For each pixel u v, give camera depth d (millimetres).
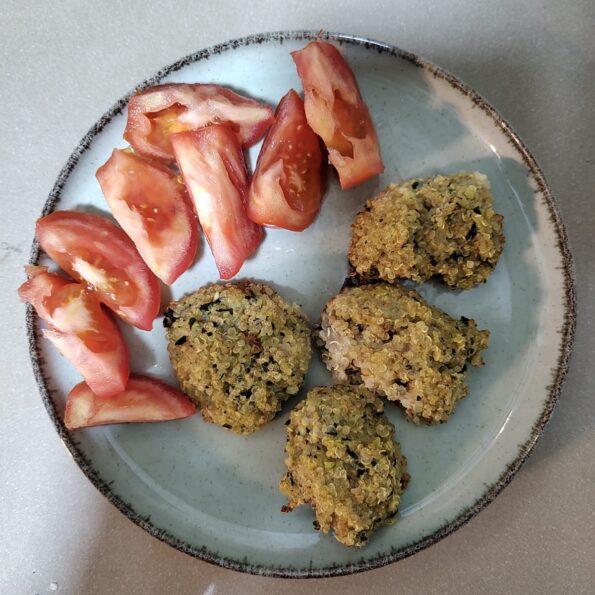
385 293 275
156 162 301
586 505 312
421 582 315
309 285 299
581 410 313
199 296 291
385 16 327
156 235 294
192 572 319
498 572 313
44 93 335
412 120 297
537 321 285
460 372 272
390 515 267
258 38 288
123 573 319
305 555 275
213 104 287
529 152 283
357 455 257
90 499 320
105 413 283
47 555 320
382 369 263
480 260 277
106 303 294
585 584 310
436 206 272
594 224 317
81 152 291
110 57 335
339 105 287
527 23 324
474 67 323
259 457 288
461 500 279
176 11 335
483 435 284
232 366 277
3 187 331
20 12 339
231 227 292
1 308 326
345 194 299
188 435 291
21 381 324
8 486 321
